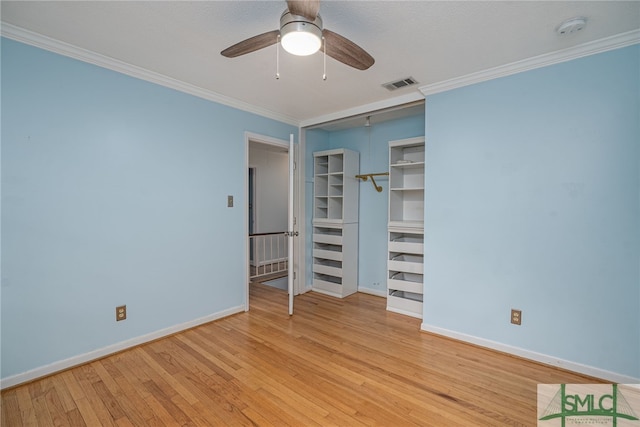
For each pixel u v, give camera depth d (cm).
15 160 198
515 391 200
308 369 225
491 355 247
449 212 274
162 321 274
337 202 436
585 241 215
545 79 228
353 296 408
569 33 194
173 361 235
